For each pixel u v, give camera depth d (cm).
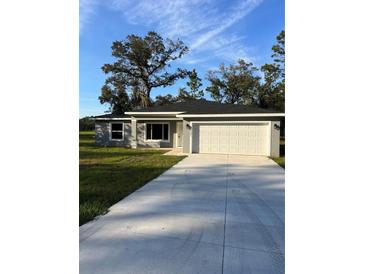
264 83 3525
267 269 303
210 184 735
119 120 2062
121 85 3256
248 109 1636
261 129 1455
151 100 3475
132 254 334
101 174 870
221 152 1520
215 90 3744
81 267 303
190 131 1556
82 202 543
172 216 475
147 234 395
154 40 3206
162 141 1944
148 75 3356
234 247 356
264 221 452
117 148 1923
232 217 471
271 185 725
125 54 3194
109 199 573
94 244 361
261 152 1458
